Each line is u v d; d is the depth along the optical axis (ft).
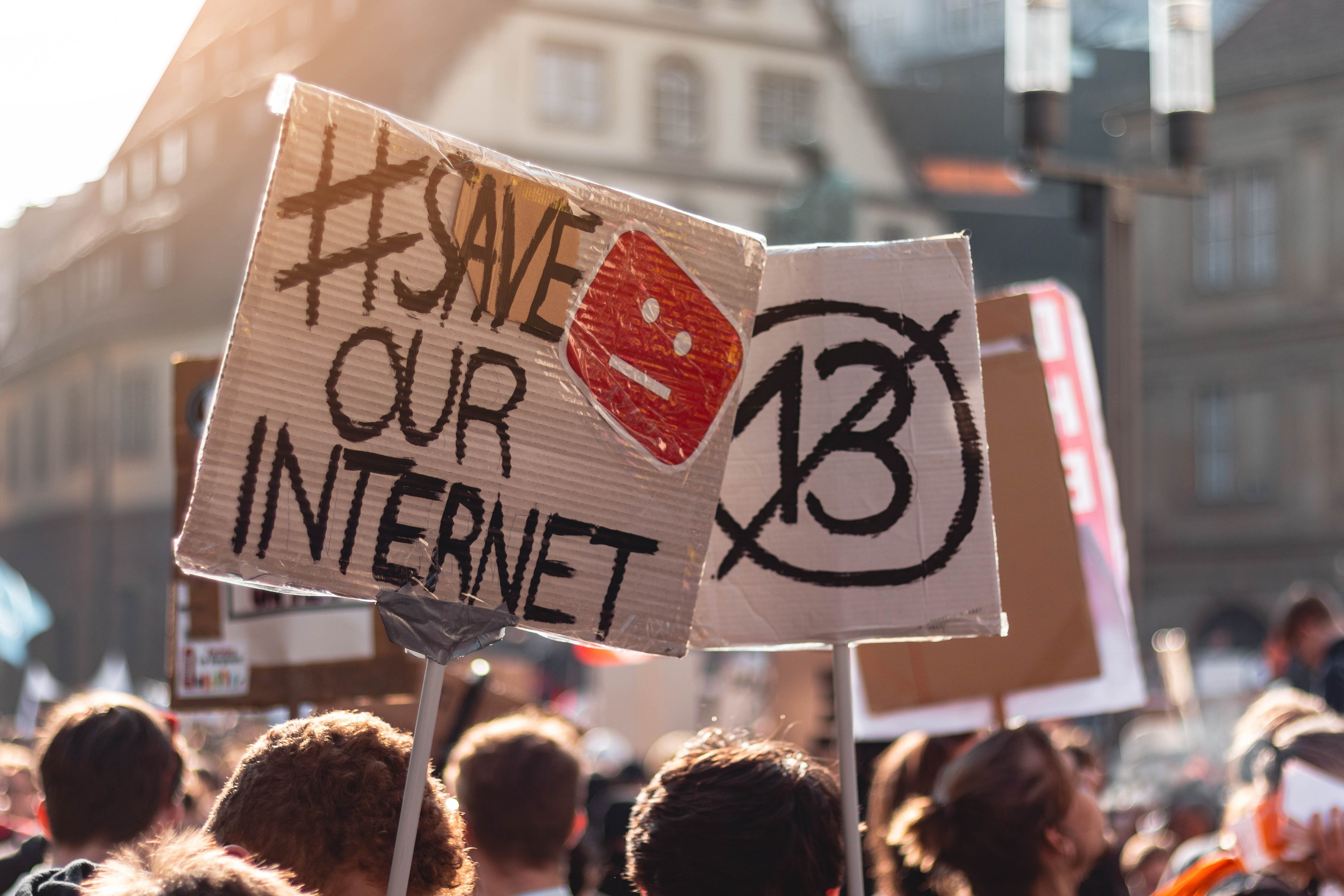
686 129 98.63
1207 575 93.35
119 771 8.68
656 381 7.22
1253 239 92.89
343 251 6.45
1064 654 10.56
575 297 7.01
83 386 129.70
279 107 6.39
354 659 11.19
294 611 11.25
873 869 12.03
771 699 20.97
